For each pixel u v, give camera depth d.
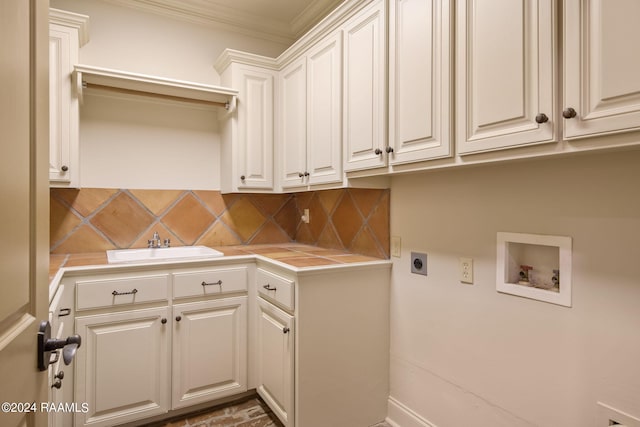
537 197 1.27
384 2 1.53
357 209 2.17
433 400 1.67
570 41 0.91
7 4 0.55
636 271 1.03
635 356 1.03
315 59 2.02
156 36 2.42
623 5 0.82
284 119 2.37
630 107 0.81
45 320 0.74
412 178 1.79
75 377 1.67
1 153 0.53
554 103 0.95
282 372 1.77
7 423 0.54
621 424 1.05
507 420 1.36
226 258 2.04
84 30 1.98
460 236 1.55
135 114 2.36
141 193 2.37
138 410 1.81
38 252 0.70
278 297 1.82
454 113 1.24
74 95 1.91
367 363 1.85
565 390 1.19
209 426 1.88
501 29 1.08
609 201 1.08
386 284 1.91
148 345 1.83
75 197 2.18
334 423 1.76
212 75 2.59
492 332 1.42
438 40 1.29
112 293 1.75
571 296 1.17
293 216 2.88
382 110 1.54
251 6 2.54
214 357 2.00
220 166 2.61
